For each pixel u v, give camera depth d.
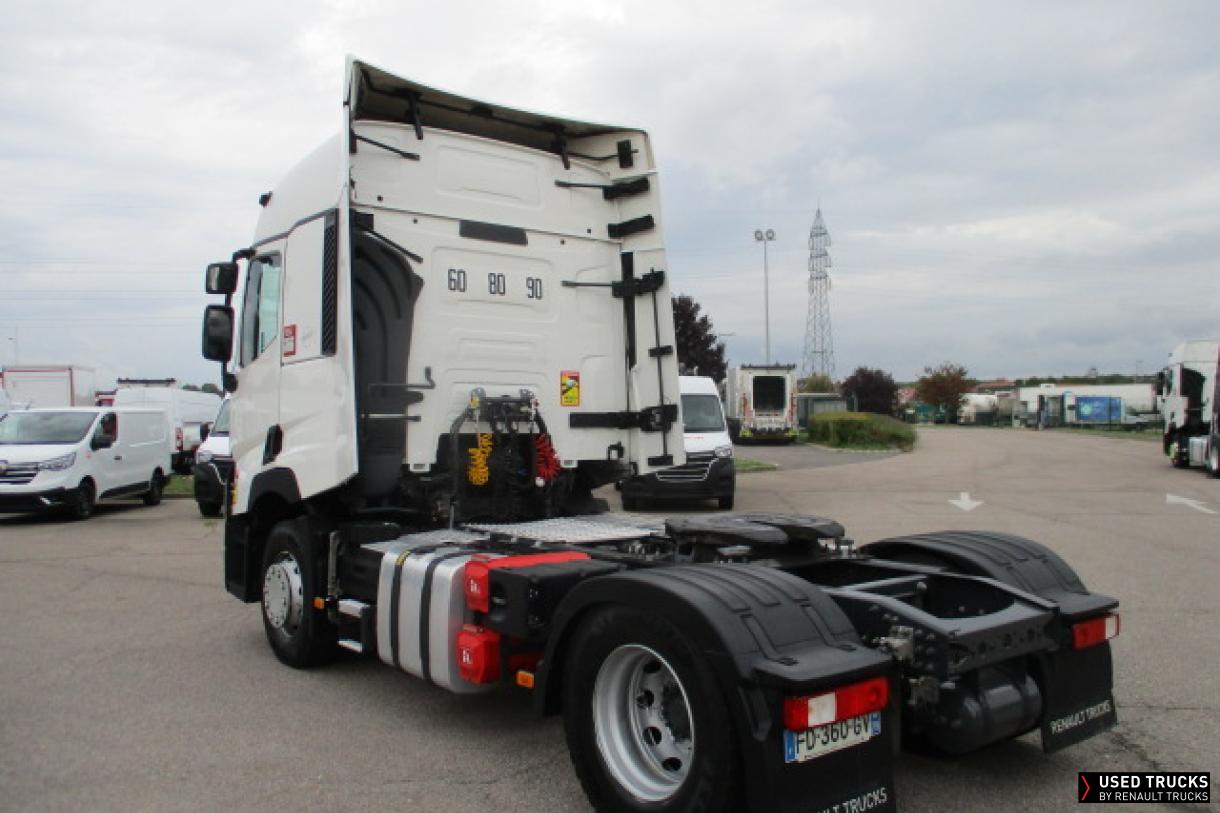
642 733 3.88
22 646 7.11
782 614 3.53
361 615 5.52
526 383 6.47
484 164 6.43
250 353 6.89
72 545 13.08
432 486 6.01
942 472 24.38
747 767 3.23
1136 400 68.88
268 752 4.84
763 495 19.06
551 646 4.13
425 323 6.08
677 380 6.72
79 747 4.92
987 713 3.81
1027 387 79.50
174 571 10.70
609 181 7.04
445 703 5.67
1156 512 15.05
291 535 6.36
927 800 4.17
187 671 6.38
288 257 6.41
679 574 3.81
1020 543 4.97
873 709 3.38
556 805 4.17
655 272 6.83
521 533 5.49
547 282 6.64
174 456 26.16
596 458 6.78
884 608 3.83
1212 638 6.81
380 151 6.04
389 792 4.32
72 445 16.50
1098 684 4.33
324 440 5.86
